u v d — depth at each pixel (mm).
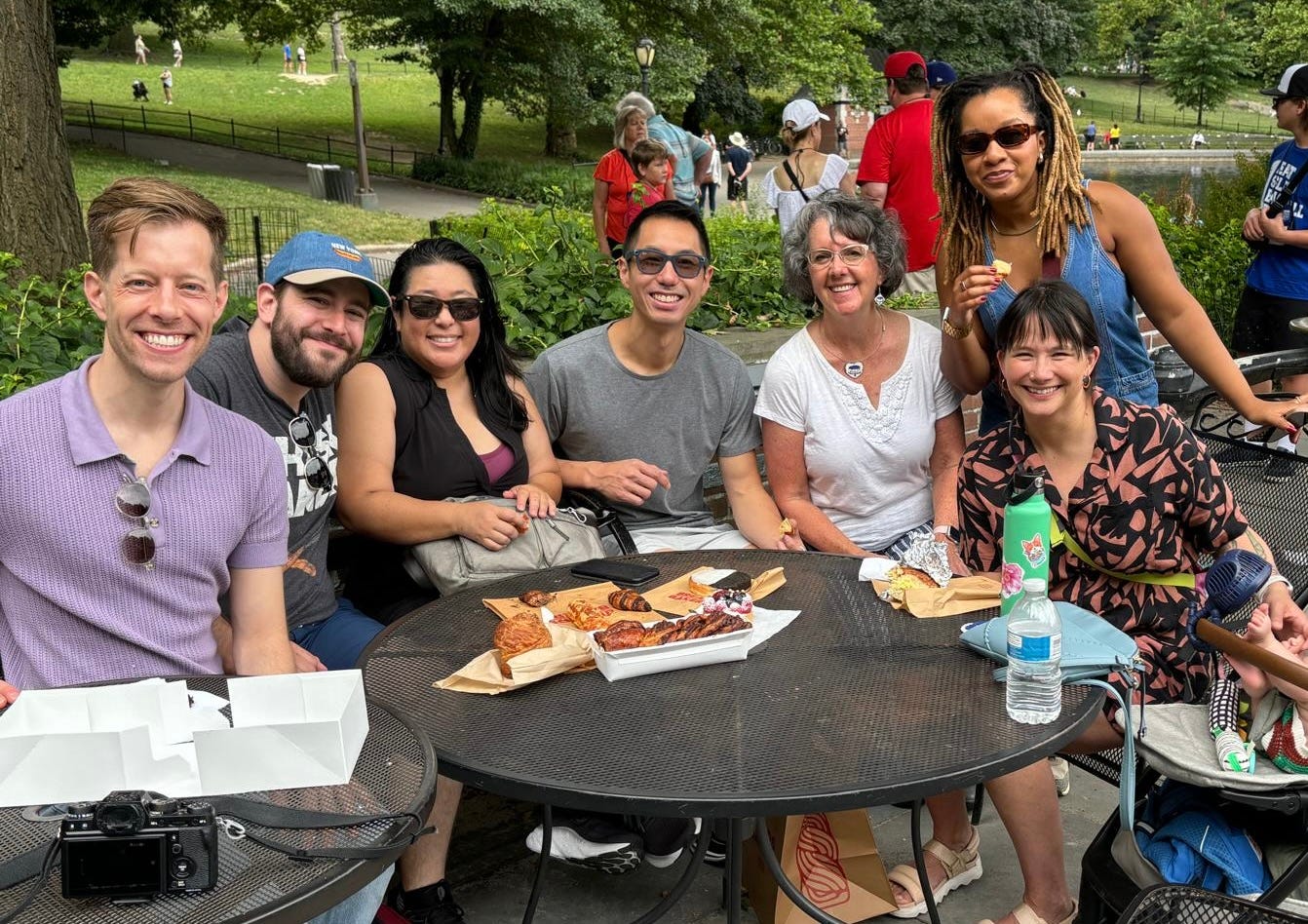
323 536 3031
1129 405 2807
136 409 2201
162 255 2084
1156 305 3367
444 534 3043
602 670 2389
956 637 2527
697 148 10188
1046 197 3230
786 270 3529
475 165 29359
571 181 27891
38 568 2201
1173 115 73312
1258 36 68938
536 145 39594
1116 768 2816
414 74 52312
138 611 2242
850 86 36594
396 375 3219
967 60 51625
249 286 9359
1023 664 2152
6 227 6211
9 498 2156
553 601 2713
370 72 52438
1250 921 2045
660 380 3541
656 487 3615
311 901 1540
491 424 3324
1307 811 2197
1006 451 2908
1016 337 2729
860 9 36875
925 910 2959
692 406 3566
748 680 2350
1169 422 2777
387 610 3189
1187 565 2852
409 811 1718
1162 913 2041
